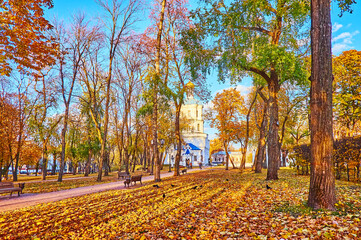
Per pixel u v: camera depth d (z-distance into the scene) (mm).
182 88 24578
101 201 10133
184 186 13891
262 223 5812
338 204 6391
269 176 15125
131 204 9109
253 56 14062
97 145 36344
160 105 23516
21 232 6176
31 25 10344
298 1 12648
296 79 13562
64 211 8359
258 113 32062
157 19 24234
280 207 7070
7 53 9703
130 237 5516
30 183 22406
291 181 13555
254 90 29266
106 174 37312
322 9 6691
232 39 14250
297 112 25047
